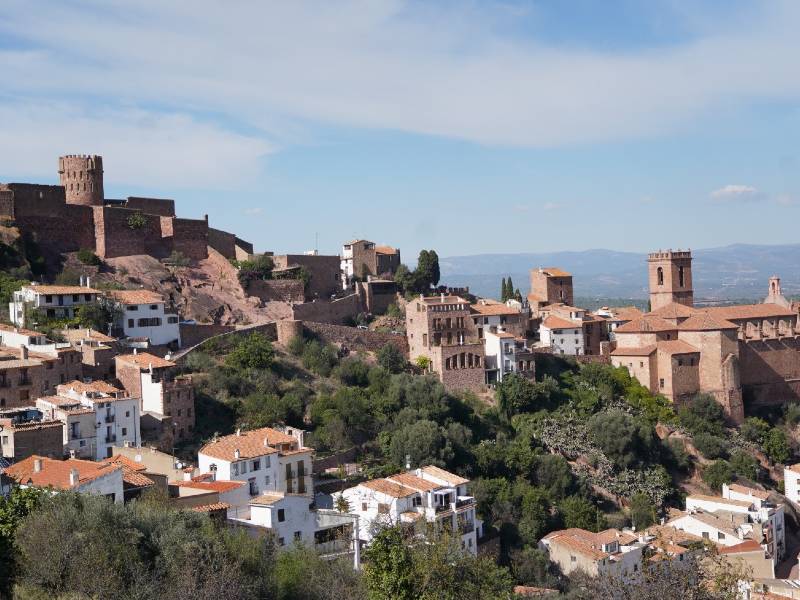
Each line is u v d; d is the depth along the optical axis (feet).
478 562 306.76
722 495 584.40
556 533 472.85
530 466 542.16
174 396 493.77
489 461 531.50
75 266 653.30
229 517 345.31
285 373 601.62
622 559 437.99
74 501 268.62
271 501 343.67
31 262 642.63
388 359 650.84
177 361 556.10
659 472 588.09
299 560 284.61
